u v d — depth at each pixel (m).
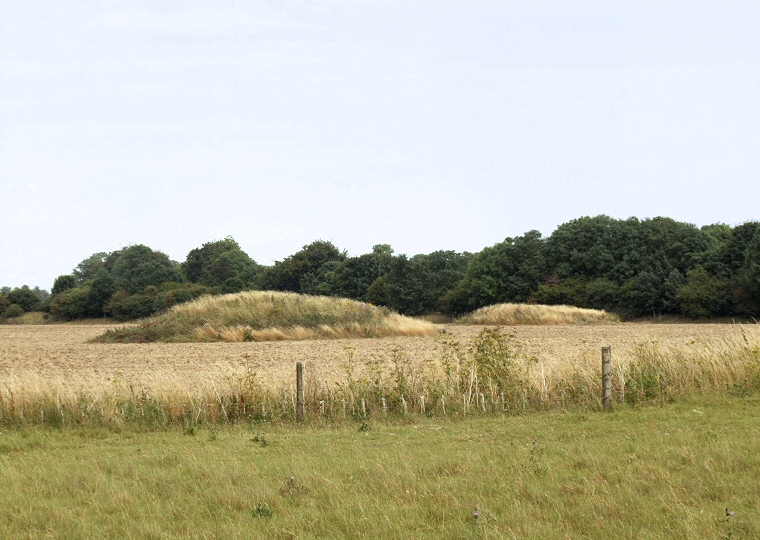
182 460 13.43
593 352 21.86
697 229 79.38
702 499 9.49
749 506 9.11
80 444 16.17
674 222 82.00
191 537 9.05
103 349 41.19
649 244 78.94
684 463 11.19
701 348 20.44
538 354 27.91
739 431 13.47
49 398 18.81
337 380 19.81
